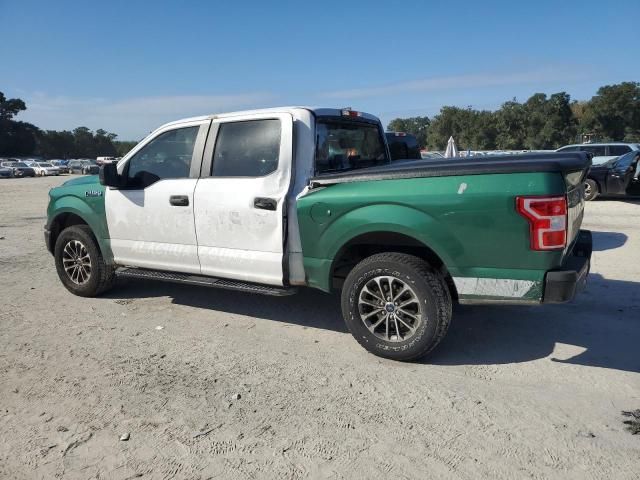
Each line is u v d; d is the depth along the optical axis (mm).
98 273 6086
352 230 4316
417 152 11508
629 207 13508
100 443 3273
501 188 3789
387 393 3832
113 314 5707
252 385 3996
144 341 4918
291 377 4121
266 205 4727
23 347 4793
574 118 72438
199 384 4027
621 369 4152
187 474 2963
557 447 3131
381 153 6043
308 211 4520
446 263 4039
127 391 3928
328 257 4512
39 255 8977
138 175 5648
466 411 3561
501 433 3291
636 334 4848
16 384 4066
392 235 4391
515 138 70938
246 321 5430
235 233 4945
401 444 3199
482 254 3910
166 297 6293
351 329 4465
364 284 4348
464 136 73250
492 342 4730
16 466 3061
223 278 5191
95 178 6285
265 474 2949
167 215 5352
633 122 74438
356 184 4363
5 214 15133
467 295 4027
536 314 5418
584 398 3707
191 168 5277
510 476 2877
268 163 4852
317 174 4812
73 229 6168
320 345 4773
